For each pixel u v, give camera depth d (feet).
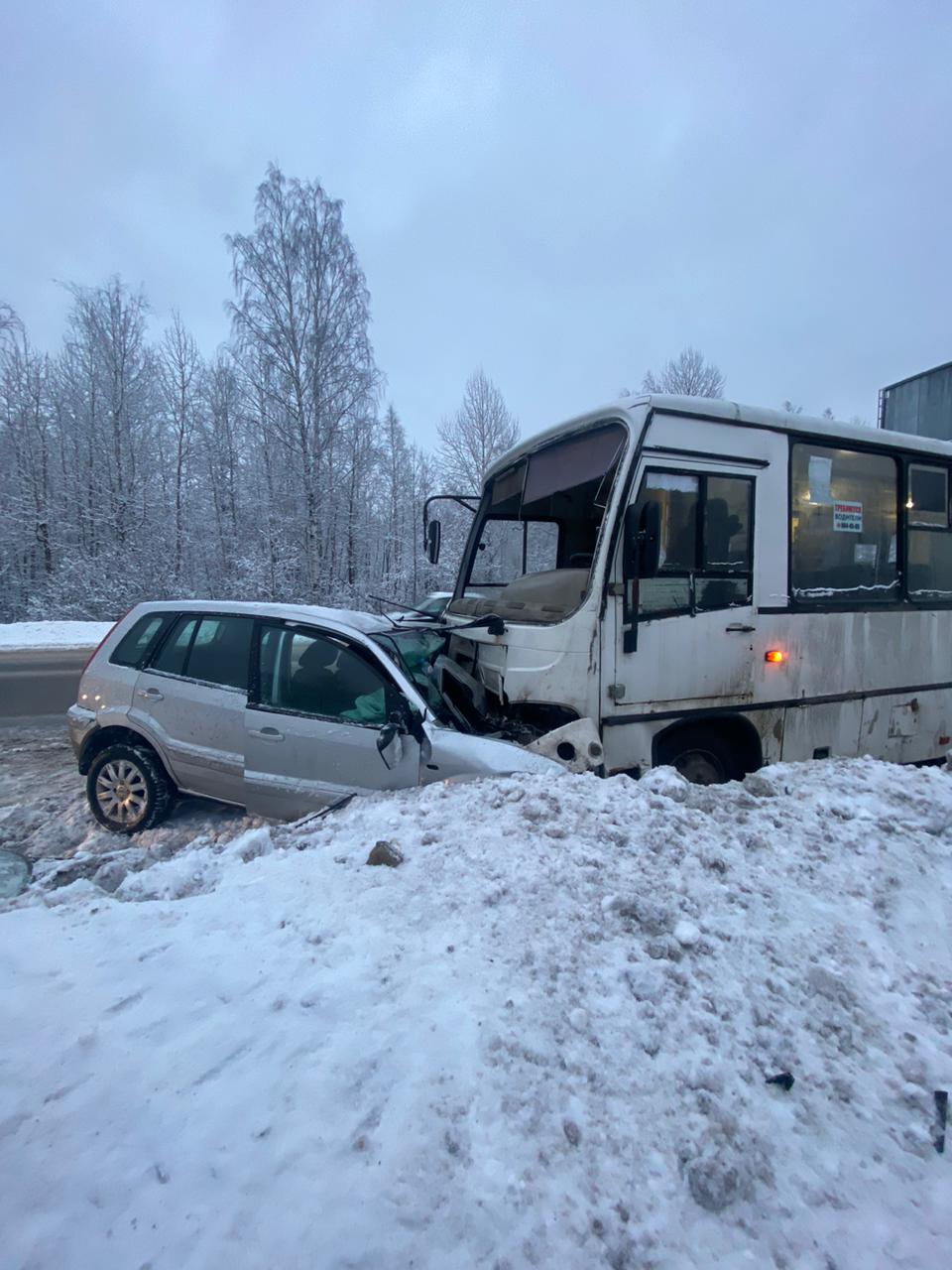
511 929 8.09
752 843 10.48
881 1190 5.81
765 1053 6.91
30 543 95.25
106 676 16.63
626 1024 6.91
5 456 96.89
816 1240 5.33
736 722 16.24
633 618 14.67
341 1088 5.93
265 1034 6.51
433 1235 4.89
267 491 89.56
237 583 86.69
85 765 16.67
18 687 42.45
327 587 87.76
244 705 15.08
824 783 12.75
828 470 17.48
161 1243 4.73
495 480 21.26
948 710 19.70
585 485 16.30
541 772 13.17
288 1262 4.62
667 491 15.21
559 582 15.65
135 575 86.84
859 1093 6.68
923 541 19.31
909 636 18.81
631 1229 5.14
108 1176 5.16
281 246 86.28
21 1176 5.14
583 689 14.46
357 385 91.15
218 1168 5.25
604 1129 5.83
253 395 90.07
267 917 8.46
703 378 114.01
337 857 9.97
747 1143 5.92
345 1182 5.16
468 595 21.44
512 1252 4.86
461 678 17.17
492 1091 6.00
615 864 9.41
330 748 14.33
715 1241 5.20
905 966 8.49
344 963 7.54
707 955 7.99
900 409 36.22
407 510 109.50
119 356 95.40
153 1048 6.34
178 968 7.47
